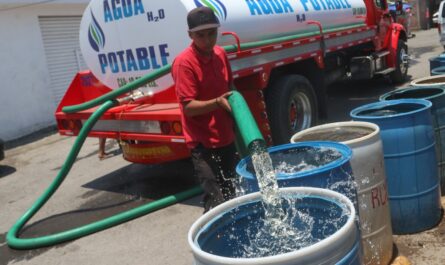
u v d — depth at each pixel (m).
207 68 3.26
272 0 5.94
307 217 2.09
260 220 2.17
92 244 4.46
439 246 3.46
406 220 3.63
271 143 5.52
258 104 5.42
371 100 9.30
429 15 25.72
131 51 5.37
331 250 1.58
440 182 4.16
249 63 5.14
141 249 4.18
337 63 8.88
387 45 9.90
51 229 5.06
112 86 5.85
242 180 2.57
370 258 3.03
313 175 2.32
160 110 4.85
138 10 5.09
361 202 2.90
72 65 12.60
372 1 9.16
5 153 9.75
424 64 12.95
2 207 6.14
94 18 5.61
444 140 4.04
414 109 3.70
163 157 5.27
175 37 4.88
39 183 7.03
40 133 11.35
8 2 10.69
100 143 7.53
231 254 2.04
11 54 10.98
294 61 6.05
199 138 3.43
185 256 3.93
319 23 6.71
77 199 5.90
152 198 5.48
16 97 11.10
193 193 5.15
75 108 5.43
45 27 11.87
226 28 5.02
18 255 4.51
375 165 2.94
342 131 3.32
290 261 1.53
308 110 6.34
